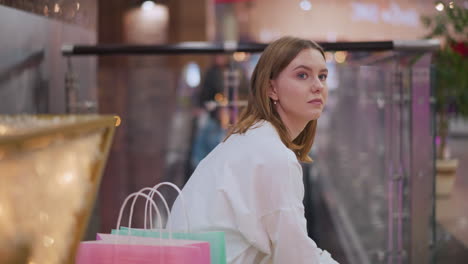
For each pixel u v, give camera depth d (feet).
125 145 17.54
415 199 9.13
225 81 10.85
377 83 10.78
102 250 4.44
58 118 3.45
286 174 5.08
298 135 6.24
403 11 25.49
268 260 5.29
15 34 7.30
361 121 12.84
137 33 24.61
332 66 15.42
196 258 4.30
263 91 5.61
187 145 19.90
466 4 12.32
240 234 5.16
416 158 9.09
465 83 15.93
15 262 2.94
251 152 5.22
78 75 9.68
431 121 9.04
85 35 10.24
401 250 9.53
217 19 29.53
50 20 8.58
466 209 15.07
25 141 2.78
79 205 3.40
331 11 27.78
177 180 19.67
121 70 17.81
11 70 7.14
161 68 19.24
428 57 8.90
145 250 4.37
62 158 3.16
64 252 3.34
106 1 24.00
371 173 11.68
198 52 9.50
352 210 14.39
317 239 15.80
